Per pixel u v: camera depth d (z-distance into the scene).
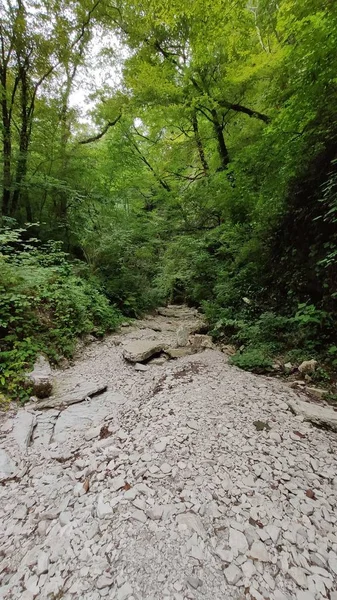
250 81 7.05
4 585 1.48
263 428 2.65
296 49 4.33
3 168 7.88
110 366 4.93
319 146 4.74
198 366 4.54
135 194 12.33
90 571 1.47
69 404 3.62
